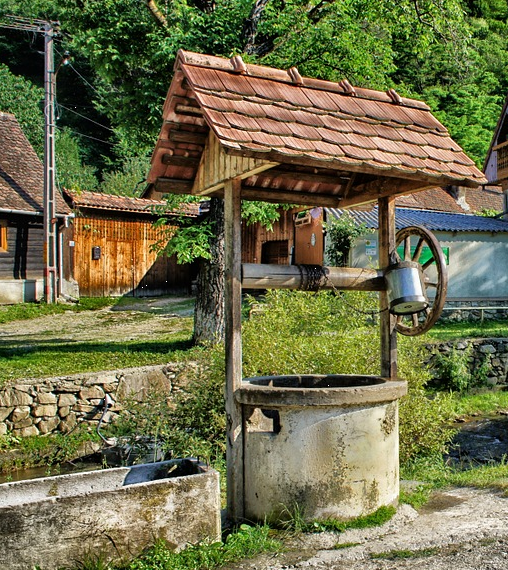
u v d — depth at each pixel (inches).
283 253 813.9
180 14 457.4
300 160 161.8
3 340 537.0
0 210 717.3
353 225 646.5
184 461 180.5
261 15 471.2
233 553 155.6
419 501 194.1
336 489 169.2
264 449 172.1
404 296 187.6
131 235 887.7
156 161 203.2
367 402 171.3
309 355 296.7
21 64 1649.9
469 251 740.7
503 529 167.8
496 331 594.6
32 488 168.4
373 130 186.4
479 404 460.1
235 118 164.6
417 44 544.4
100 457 338.6
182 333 572.1
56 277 771.4
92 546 146.5
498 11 1817.2
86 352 459.8
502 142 618.5
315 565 150.8
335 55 477.1
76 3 482.3
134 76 476.1
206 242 440.8
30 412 356.2
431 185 189.8
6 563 138.3
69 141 1408.7
